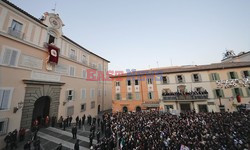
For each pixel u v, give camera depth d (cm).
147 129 1233
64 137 1255
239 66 2152
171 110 2188
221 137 942
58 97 1728
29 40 1402
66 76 1903
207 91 2245
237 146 822
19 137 1129
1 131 1078
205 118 1445
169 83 2505
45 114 1641
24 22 1374
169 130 1160
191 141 909
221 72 2253
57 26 1797
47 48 1605
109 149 953
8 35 1194
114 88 2872
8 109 1143
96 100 2683
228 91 2142
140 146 875
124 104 2716
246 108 1914
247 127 1105
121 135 1130
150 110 2366
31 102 1361
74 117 1973
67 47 1986
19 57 1285
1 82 1116
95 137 1302
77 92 2109
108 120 1650
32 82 1371
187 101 2250
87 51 2522
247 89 2062
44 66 1562
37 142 933
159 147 877
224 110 2078
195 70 2375
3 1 1185
